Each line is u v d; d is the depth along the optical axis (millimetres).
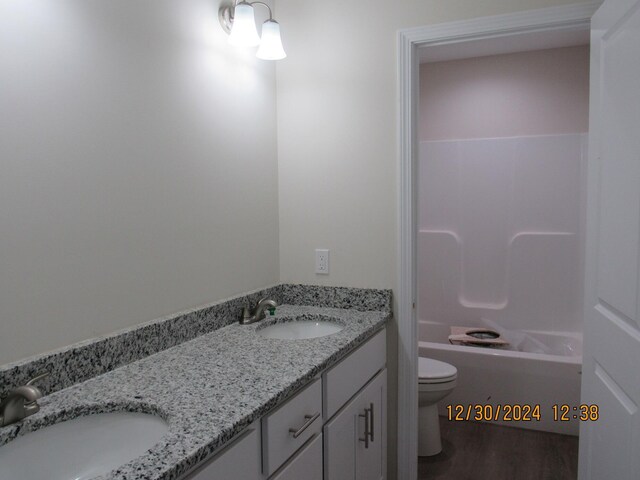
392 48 1995
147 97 1443
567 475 2361
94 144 1271
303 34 2135
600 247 1544
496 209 3555
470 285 3662
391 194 2029
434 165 3711
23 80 1087
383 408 2002
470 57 3539
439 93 3662
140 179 1424
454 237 3674
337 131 2098
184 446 871
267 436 1130
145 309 1453
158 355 1438
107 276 1320
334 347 1512
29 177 1107
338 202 2117
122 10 1350
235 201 1888
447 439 2770
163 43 1503
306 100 2143
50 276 1163
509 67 3457
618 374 1376
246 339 1609
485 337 3412
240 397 1105
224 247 1822
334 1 2076
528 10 1799
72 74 1204
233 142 1870
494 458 2541
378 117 2029
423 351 3096
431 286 3762
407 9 1965
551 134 3375
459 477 2359
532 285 3475
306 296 2184
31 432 994
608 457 1468
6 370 1044
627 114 1316
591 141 1638
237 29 1670
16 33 1071
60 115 1176
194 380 1220
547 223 3426
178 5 1565
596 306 1600
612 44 1440
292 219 2205
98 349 1259
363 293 2078
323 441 1440
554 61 3340
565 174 3352
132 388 1168
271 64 2145
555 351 3371
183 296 1610
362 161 2066
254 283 2031
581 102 3287
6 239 1063
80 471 1033
